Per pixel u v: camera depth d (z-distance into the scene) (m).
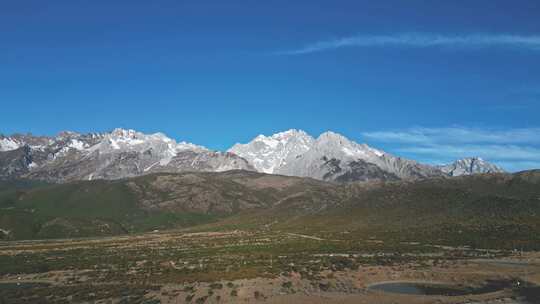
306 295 103.88
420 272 124.50
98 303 98.88
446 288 110.50
